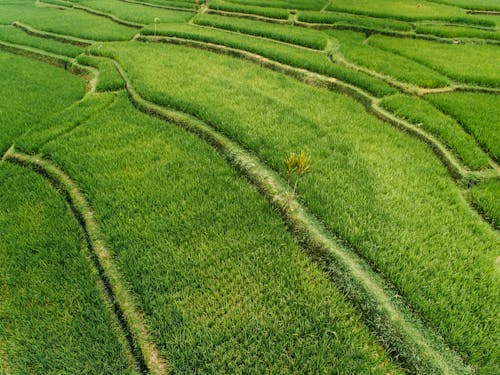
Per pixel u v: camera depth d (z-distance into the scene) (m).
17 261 5.22
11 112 9.55
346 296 4.67
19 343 4.27
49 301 4.69
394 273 4.72
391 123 8.89
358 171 6.66
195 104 8.96
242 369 3.84
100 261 5.17
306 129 8.07
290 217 5.74
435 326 4.16
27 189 6.62
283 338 4.10
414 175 6.71
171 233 5.48
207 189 6.42
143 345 4.19
